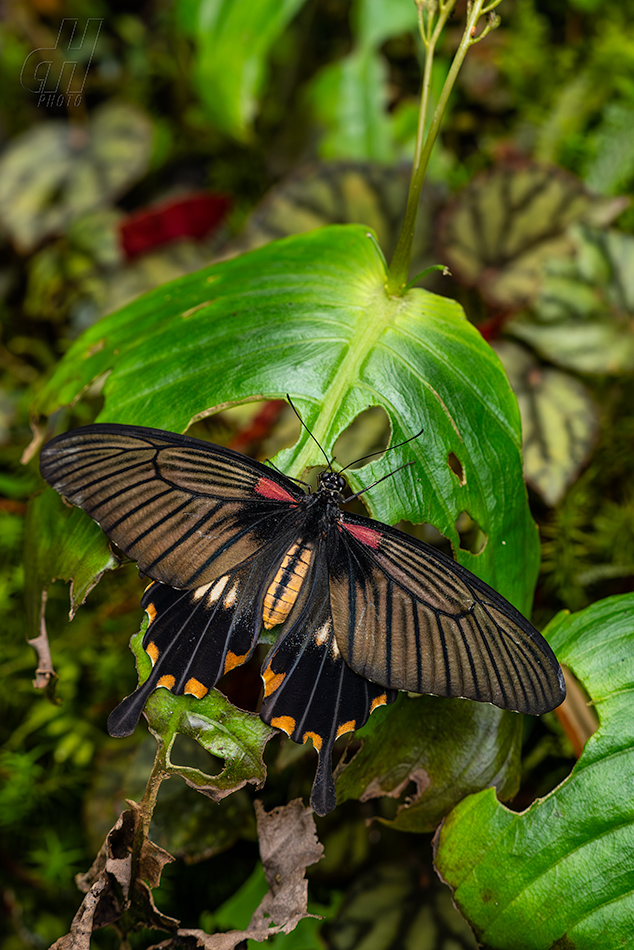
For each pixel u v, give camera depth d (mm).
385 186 878
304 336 749
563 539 840
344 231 779
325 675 727
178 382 748
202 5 897
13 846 833
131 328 771
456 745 737
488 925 726
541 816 727
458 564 721
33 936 822
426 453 739
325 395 742
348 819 820
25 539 767
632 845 719
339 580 732
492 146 932
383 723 734
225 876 821
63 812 835
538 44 960
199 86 920
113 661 840
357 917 801
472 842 731
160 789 810
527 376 852
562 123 921
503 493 746
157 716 722
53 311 960
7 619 849
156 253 948
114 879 724
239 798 808
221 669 724
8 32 1060
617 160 892
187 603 729
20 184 1014
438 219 871
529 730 815
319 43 1026
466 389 748
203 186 1032
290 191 880
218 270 776
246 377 744
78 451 720
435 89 951
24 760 831
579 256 856
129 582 851
